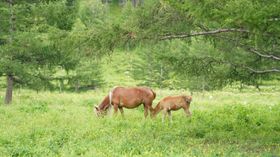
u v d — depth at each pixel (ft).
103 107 68.13
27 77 92.84
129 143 46.06
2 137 48.85
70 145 44.96
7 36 93.09
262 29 34.78
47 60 96.17
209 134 54.03
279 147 47.44
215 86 56.70
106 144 45.83
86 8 280.92
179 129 56.75
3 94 125.29
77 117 66.69
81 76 103.60
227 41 51.01
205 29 47.80
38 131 53.06
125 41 47.03
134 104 66.03
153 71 208.13
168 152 41.96
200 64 54.54
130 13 48.29
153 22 47.16
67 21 93.09
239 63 54.03
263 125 61.36
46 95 114.73
